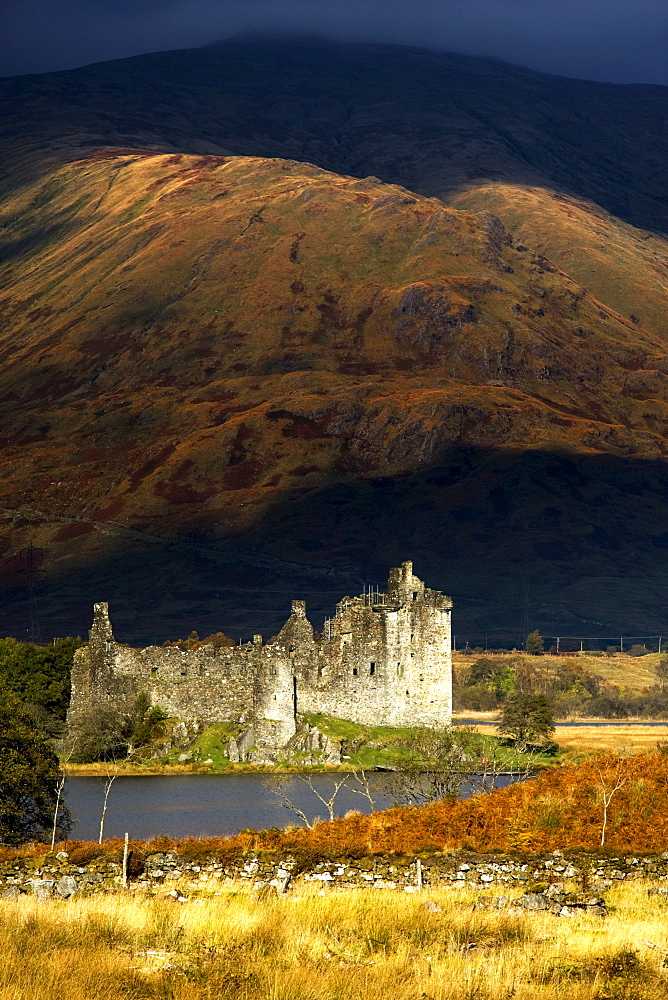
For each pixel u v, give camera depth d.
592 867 92.00
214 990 65.50
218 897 86.12
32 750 129.38
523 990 65.50
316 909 80.88
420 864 89.31
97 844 97.19
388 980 66.62
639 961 69.88
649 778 114.50
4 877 90.38
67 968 67.06
